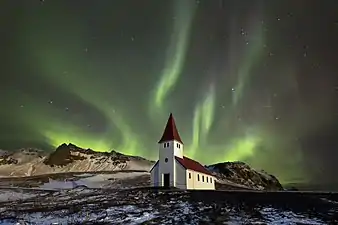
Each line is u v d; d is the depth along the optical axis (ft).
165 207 83.82
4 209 90.38
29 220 74.08
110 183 286.25
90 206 88.22
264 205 85.30
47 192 133.49
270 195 102.01
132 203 90.48
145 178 327.26
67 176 358.23
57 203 97.96
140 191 115.65
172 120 163.32
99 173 391.45
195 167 157.48
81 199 103.40
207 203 88.02
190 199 94.53
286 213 76.89
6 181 305.94
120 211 80.12
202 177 157.38
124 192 115.03
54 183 279.28
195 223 67.72
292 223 68.44
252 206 84.02
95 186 265.13
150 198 98.12
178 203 88.74
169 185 147.02
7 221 73.67
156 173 153.79
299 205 85.56
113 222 69.51
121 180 307.78
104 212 79.41
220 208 81.66
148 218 72.38
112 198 101.35
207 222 68.33
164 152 153.28
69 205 92.12
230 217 72.79
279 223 68.44
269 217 73.31
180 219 71.10
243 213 76.54
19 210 87.40
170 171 148.66
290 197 98.37
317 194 106.22
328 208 82.74
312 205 85.76
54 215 78.07
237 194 104.47
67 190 135.44
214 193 105.81
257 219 71.26
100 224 68.23
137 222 69.05
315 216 74.64
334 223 68.95
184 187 143.43
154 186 151.43
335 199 95.71
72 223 69.87
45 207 90.84
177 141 155.43
